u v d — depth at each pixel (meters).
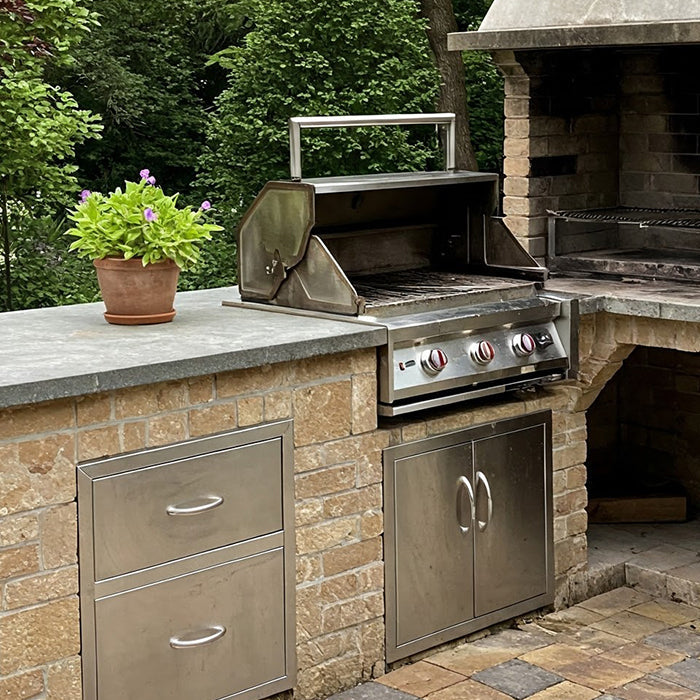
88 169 17.16
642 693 3.89
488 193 4.56
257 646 3.70
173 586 3.48
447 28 14.48
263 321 3.98
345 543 3.88
